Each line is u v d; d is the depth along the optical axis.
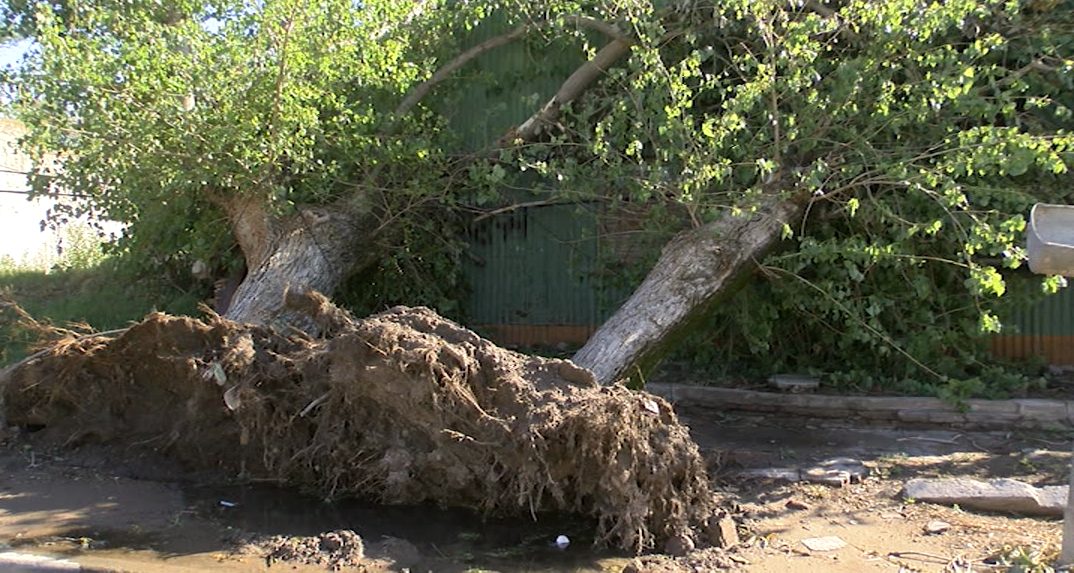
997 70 6.92
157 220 8.23
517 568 4.85
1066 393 7.79
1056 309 8.59
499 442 5.32
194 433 6.40
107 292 10.87
